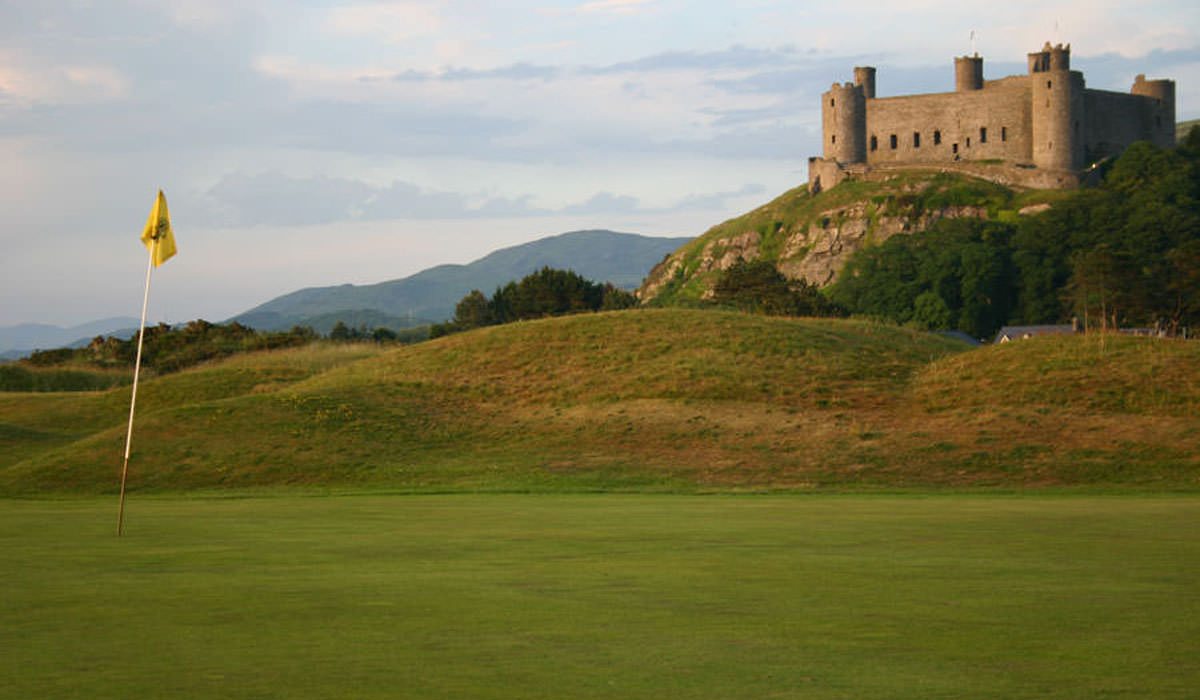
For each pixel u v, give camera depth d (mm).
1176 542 16625
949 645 9484
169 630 10195
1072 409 41344
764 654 9172
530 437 41062
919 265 155500
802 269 173125
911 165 176750
